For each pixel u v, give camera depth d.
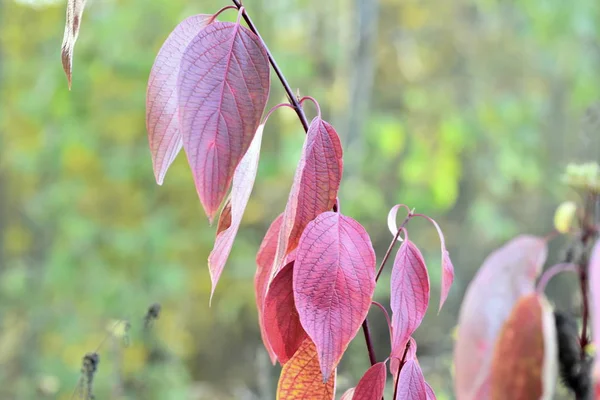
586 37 4.71
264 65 0.50
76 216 3.95
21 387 3.35
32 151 4.02
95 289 3.76
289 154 3.76
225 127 0.48
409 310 0.57
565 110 5.11
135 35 3.90
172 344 3.73
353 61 3.46
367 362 2.67
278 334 0.59
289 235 0.53
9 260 4.27
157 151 0.55
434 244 4.54
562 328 0.89
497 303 0.87
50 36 4.00
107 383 1.86
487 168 4.81
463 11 5.18
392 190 4.89
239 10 0.53
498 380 0.80
